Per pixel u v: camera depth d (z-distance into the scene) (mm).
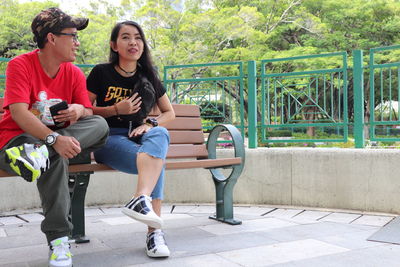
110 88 2389
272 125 3902
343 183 3361
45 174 1831
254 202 3717
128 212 1924
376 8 16641
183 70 15398
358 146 3533
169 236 2590
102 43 15312
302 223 2941
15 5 16953
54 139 1794
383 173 3199
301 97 3912
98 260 2104
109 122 2398
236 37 16266
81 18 1977
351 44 16641
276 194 3637
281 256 2113
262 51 16812
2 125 1919
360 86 3553
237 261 2037
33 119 1821
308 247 2281
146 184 1991
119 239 2555
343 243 2363
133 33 2357
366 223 2910
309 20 16797
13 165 1672
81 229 2498
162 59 15453
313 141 3686
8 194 3510
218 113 4258
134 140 2295
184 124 3195
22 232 2838
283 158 3617
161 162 2055
